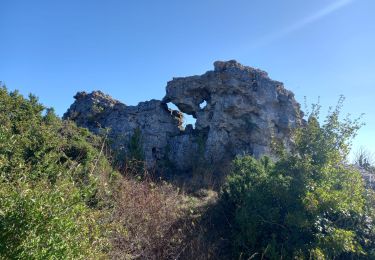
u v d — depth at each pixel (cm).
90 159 927
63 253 350
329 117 966
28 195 356
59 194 381
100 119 2005
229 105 1930
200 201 1229
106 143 1271
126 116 1967
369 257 815
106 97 2122
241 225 898
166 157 1933
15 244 334
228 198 1088
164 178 1677
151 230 809
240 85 1952
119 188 866
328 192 862
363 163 1870
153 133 1952
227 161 1814
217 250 916
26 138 756
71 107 2102
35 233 343
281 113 1964
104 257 485
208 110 1989
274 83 2017
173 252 820
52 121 1037
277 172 957
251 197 939
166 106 2128
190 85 2047
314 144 948
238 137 1933
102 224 563
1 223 335
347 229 849
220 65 2045
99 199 729
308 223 806
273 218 861
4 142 564
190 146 1930
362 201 884
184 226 929
